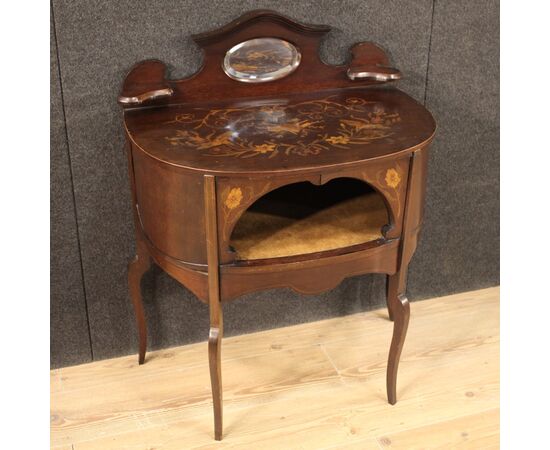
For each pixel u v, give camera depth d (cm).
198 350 219
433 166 221
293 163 154
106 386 205
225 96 186
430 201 226
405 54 201
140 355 211
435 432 190
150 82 180
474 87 212
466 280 244
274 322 227
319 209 183
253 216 180
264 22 178
